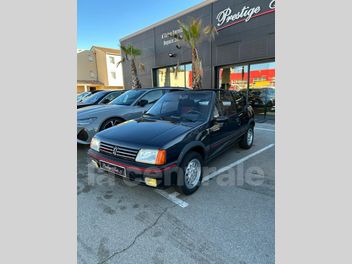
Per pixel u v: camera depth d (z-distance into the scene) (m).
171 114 3.70
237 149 4.98
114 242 2.08
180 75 12.70
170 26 12.52
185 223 2.34
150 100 5.91
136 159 2.56
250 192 2.99
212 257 1.88
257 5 8.55
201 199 2.83
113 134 2.98
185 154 2.77
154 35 13.75
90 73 33.44
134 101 5.70
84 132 4.75
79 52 32.00
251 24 8.86
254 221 2.36
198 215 2.48
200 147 3.04
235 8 9.28
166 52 13.18
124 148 2.67
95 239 2.12
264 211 2.54
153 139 2.67
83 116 4.84
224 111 3.80
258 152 4.75
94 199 2.87
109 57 32.09
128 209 2.63
